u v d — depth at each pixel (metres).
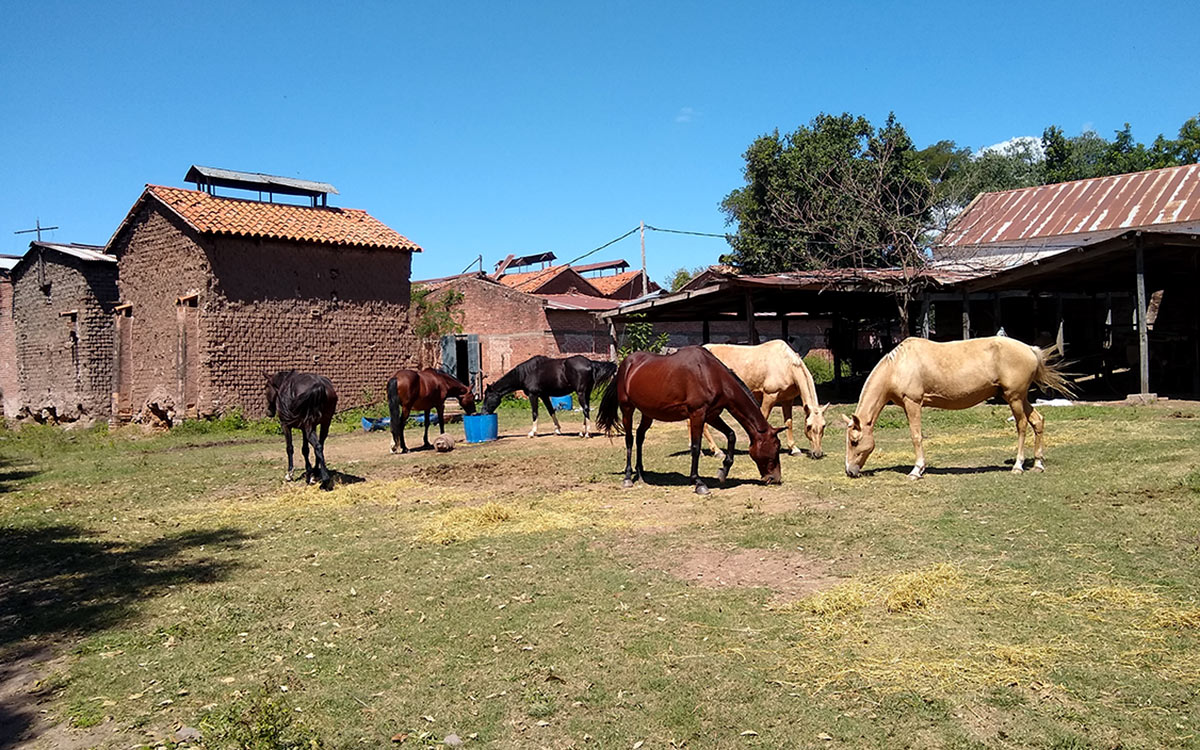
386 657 4.73
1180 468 8.59
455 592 5.90
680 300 21.09
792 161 29.88
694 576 6.00
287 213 22.72
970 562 5.90
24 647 5.21
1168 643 4.33
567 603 5.51
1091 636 4.47
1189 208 21.97
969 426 13.70
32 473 14.30
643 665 4.42
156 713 4.14
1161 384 19.84
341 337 22.48
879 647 4.48
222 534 8.38
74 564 7.34
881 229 25.20
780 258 31.02
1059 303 22.25
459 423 20.84
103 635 5.32
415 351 24.12
